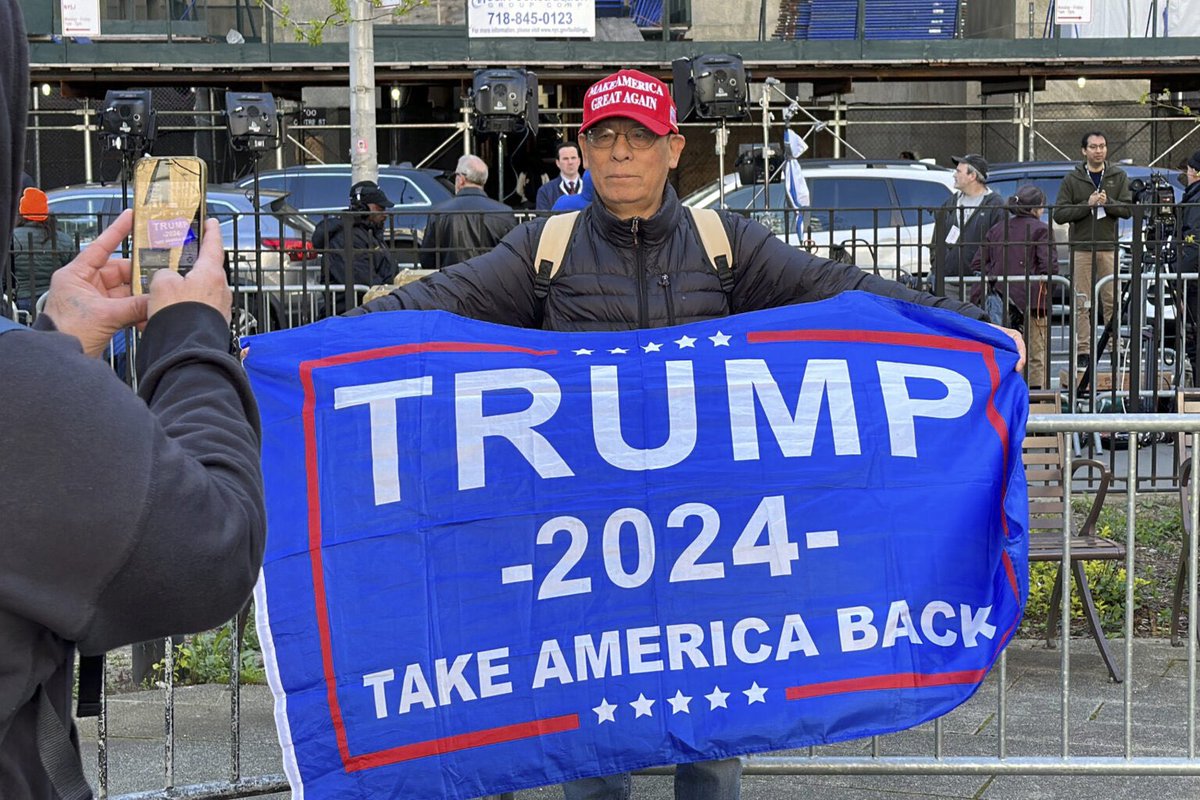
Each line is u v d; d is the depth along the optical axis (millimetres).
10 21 1289
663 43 17500
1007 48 17750
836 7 18266
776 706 3176
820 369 3316
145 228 1687
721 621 3193
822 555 3232
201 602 1343
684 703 3160
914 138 20500
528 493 3176
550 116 18688
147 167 1708
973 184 11367
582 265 3441
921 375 3344
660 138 3338
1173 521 7586
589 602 3164
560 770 3127
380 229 10328
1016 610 3299
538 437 3201
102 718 3609
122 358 6438
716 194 14234
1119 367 9414
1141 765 3754
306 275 9391
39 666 1332
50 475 1259
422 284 3459
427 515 3141
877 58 17734
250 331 8930
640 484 3207
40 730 1366
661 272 3436
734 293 3527
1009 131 20094
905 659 3234
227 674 5590
